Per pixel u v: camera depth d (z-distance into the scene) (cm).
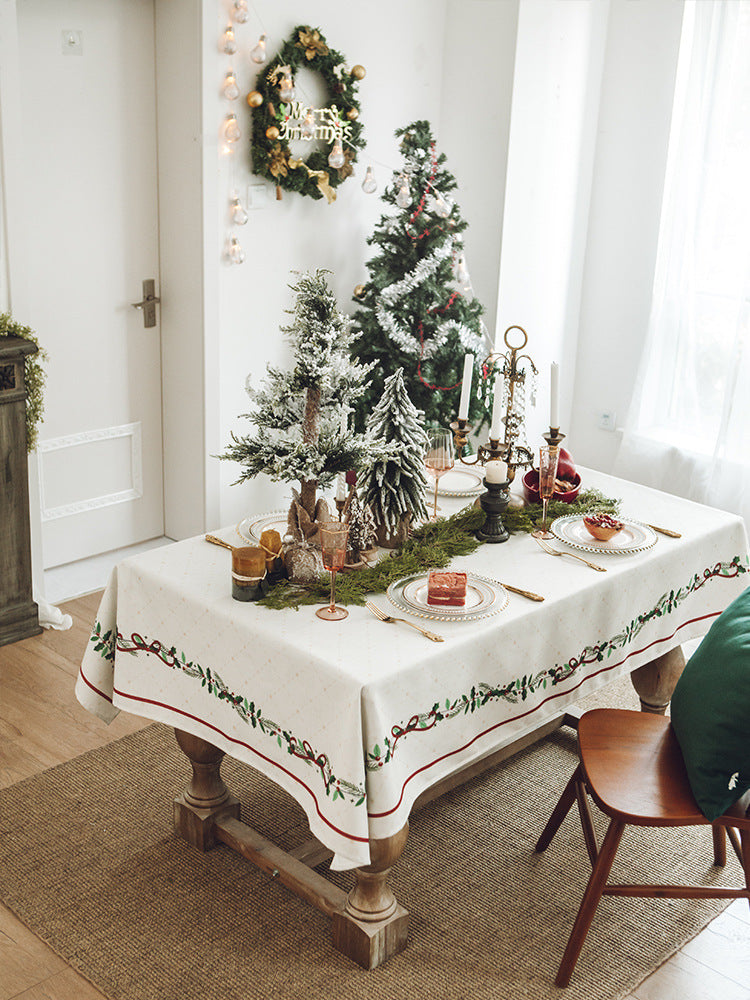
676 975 236
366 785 208
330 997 224
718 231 459
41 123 373
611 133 489
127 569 248
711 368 475
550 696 253
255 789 294
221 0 380
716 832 265
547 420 529
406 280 428
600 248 507
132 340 423
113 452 431
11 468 346
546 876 265
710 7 436
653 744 244
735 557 300
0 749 307
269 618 228
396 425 262
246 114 405
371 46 442
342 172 434
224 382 428
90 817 279
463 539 271
